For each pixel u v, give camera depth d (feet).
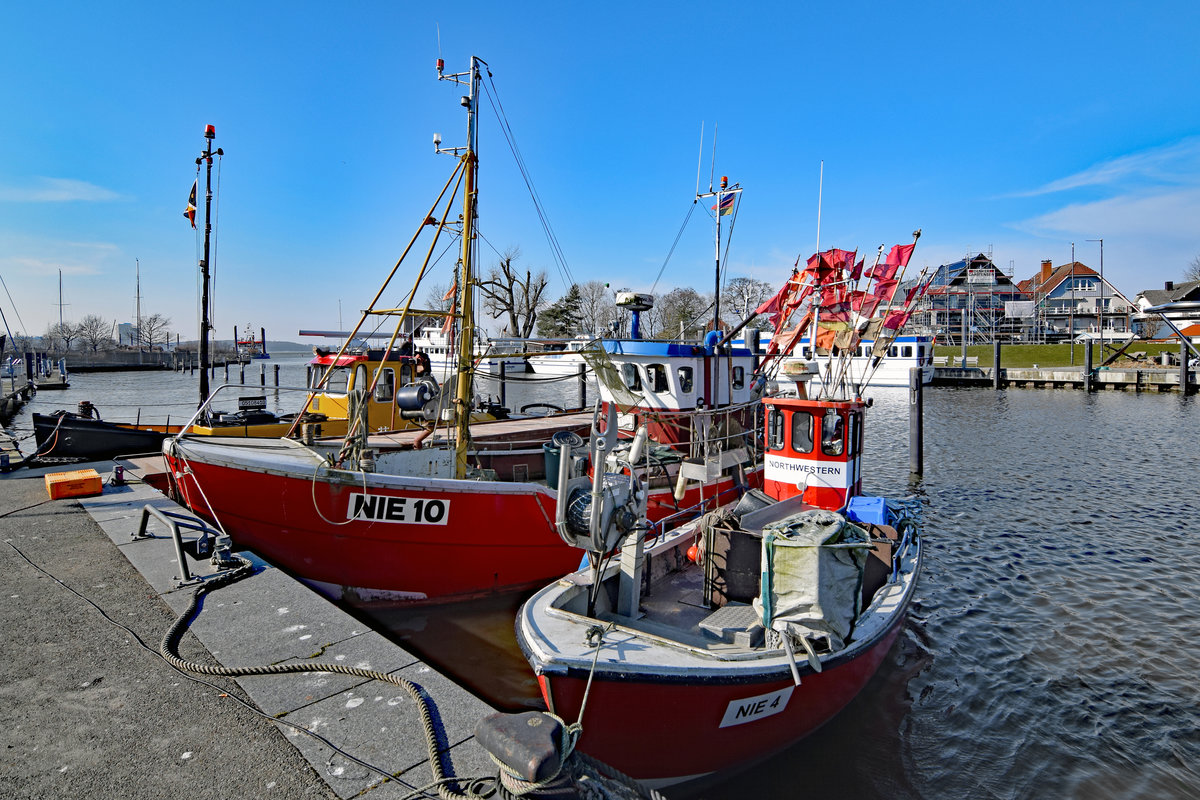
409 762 10.53
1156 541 41.88
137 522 25.00
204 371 48.55
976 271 230.68
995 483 59.72
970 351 202.80
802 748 19.63
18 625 15.72
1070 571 36.60
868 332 35.86
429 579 25.08
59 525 24.57
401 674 13.23
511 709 22.41
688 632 18.15
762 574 15.76
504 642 26.30
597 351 30.86
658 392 36.29
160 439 46.01
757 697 15.58
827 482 29.27
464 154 26.55
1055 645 27.63
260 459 23.03
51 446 41.01
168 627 15.66
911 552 25.77
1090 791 18.79
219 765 10.45
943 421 103.24
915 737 21.22
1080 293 245.45
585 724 13.76
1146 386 141.59
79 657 14.11
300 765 10.46
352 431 24.48
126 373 220.84
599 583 16.19
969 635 28.66
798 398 30.32
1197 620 29.89
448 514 24.62
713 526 20.11
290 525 23.32
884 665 24.93
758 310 42.11
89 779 10.11
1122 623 29.68
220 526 23.11
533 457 35.68
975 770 19.67
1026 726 21.89
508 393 140.36
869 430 94.48
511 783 9.05
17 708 12.09
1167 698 23.47
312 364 45.34
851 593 15.71
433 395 29.86
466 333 27.35
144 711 12.00
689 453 35.37
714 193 48.34
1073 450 75.15
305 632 15.31
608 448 15.05
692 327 52.95
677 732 14.87
